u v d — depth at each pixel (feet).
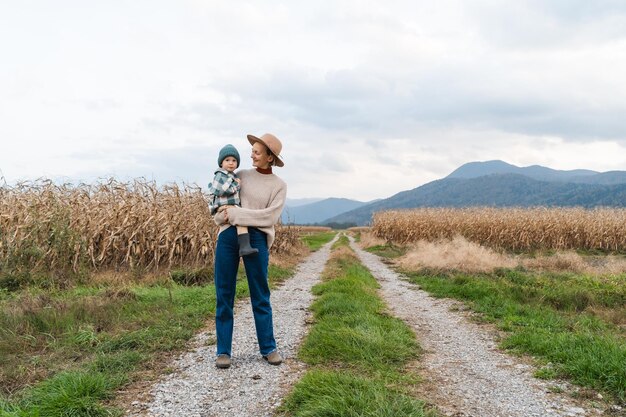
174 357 16.28
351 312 22.57
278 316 23.67
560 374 14.60
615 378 13.33
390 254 73.87
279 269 44.98
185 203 42.24
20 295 25.58
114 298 24.09
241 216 14.79
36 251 31.91
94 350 16.61
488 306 27.73
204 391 12.89
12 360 15.11
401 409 10.52
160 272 36.37
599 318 24.72
